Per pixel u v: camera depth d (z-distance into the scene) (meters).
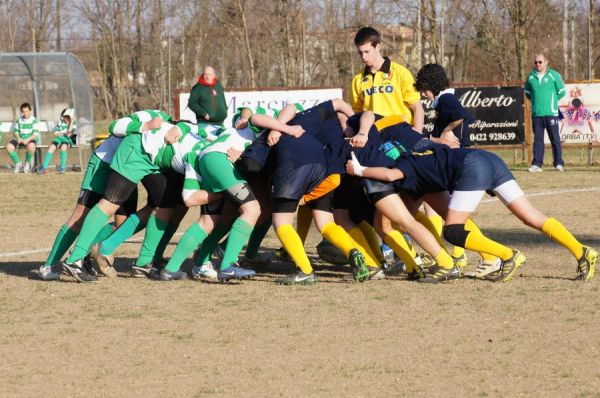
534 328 17.64
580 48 113.06
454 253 24.56
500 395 13.75
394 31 109.31
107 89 143.50
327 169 22.41
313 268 25.52
